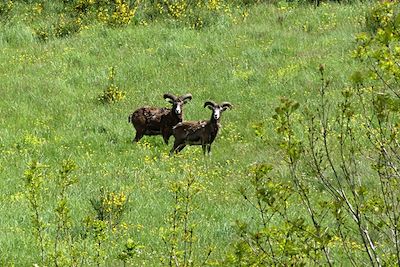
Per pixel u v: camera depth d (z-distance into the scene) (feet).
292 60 178.60
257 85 164.14
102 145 134.51
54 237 83.92
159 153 131.85
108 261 76.43
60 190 104.73
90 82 174.40
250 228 86.02
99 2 240.53
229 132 138.51
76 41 206.69
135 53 193.36
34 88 169.07
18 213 94.22
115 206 92.02
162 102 159.22
